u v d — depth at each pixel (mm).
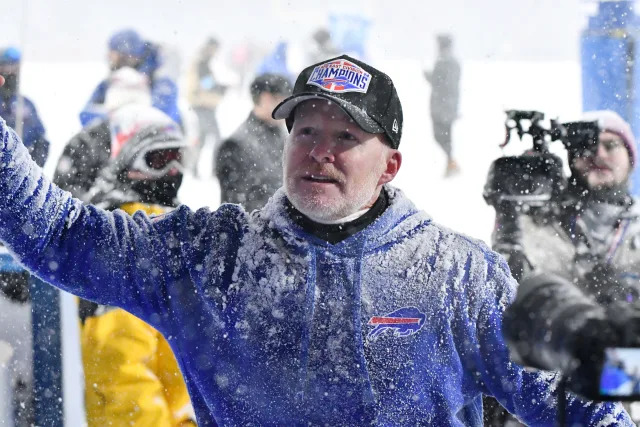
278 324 2748
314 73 2822
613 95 8625
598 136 5152
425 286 2785
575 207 5082
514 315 2051
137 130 4719
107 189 4707
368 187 2760
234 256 2797
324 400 2764
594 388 1886
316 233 2781
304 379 2750
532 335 1996
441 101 12750
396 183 11812
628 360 1876
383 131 2752
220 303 2768
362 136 2746
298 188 2725
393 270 2789
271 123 6652
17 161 2699
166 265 2812
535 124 5184
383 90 2799
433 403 2818
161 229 2861
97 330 4180
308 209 2709
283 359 2750
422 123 14164
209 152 12633
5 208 2684
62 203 2816
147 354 4191
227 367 2787
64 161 4961
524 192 5117
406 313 2768
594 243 5070
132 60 10508
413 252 2816
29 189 2719
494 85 15938
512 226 5094
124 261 2807
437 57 12922
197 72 13000
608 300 4992
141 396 4121
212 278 2781
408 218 2859
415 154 12906
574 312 1927
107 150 4816
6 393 4176
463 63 16781
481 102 15211
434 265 2807
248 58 16078
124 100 10242
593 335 1875
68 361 4211
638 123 8562
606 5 8742
